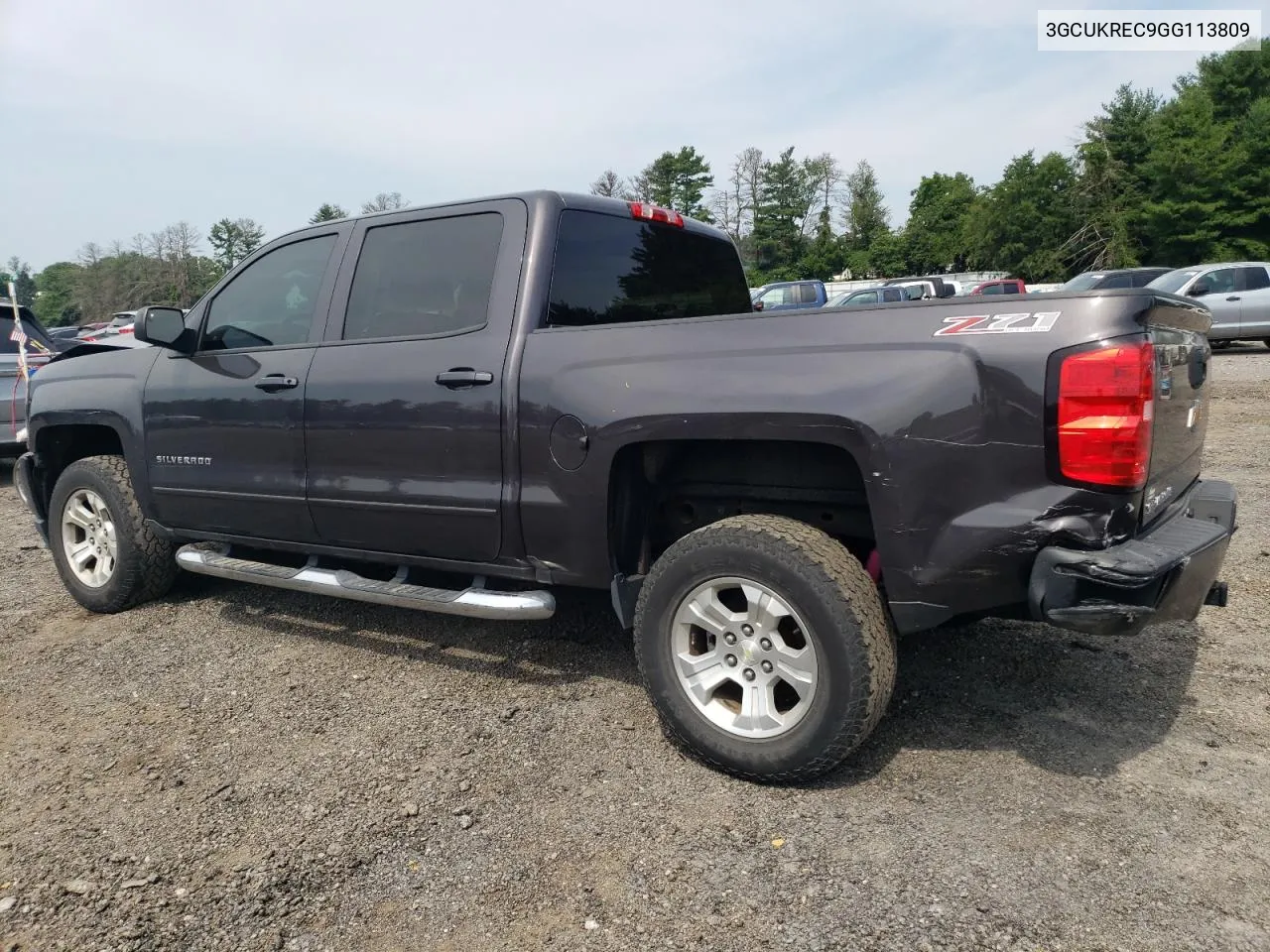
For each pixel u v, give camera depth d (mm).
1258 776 2775
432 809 2770
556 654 3996
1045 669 3623
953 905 2227
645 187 90000
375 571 4508
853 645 2605
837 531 3148
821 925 2184
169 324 4207
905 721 3225
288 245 4172
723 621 2871
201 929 2260
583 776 2938
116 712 3545
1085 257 52000
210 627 4500
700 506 3404
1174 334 2746
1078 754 2953
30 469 5105
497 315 3404
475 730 3289
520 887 2389
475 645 4129
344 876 2457
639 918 2244
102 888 2424
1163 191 44875
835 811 2672
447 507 3453
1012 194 55500
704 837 2572
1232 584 4547
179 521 4461
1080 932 2117
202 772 3047
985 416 2473
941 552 2549
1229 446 8242
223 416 4125
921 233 77562
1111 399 2346
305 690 3693
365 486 3689
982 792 2738
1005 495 2479
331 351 3828
